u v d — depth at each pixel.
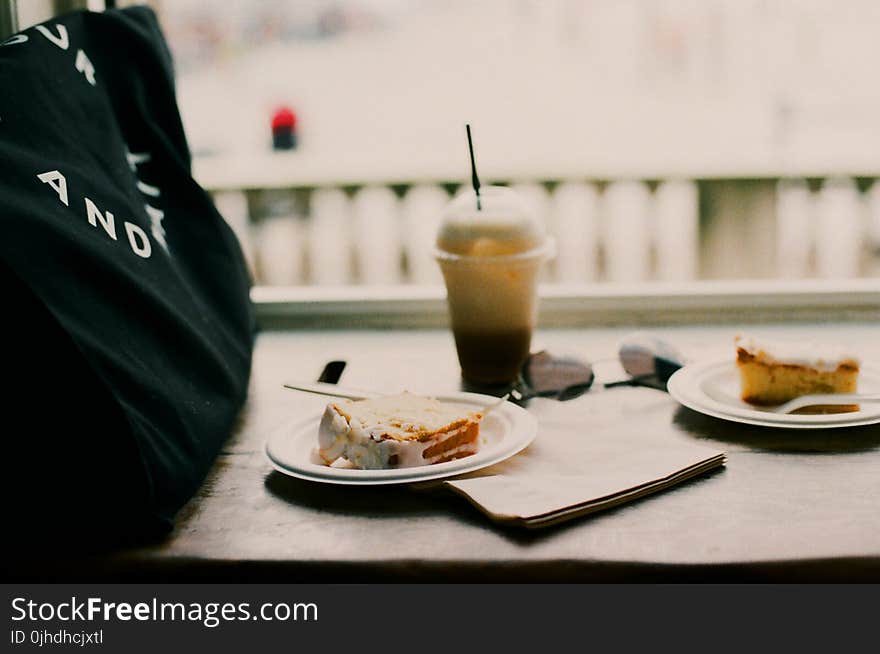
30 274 0.67
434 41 3.71
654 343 1.08
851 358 0.93
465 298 1.05
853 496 0.75
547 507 0.71
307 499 0.78
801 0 3.09
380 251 3.02
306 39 4.37
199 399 0.84
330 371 1.11
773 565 0.65
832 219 2.61
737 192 2.46
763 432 0.91
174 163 1.06
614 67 3.47
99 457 0.68
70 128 0.85
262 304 1.45
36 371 0.66
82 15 1.02
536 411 0.99
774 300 1.38
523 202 1.06
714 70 3.39
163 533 0.71
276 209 2.84
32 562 0.68
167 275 0.89
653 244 2.64
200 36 4.05
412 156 3.12
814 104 3.19
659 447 0.85
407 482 0.76
